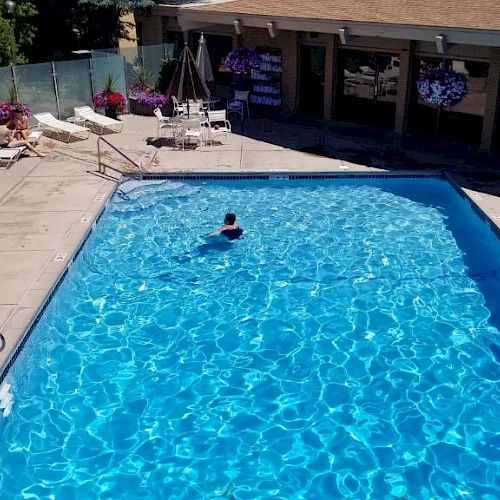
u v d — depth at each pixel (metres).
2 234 12.46
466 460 7.60
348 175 16.31
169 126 18.83
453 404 8.52
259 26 20.70
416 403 8.54
